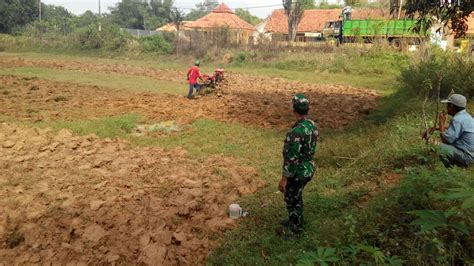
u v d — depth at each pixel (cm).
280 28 5475
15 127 1086
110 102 1507
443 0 904
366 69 2836
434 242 357
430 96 1321
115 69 2803
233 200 677
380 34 3288
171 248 525
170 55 3938
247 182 760
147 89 1905
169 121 1259
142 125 1207
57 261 499
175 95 1736
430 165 550
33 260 499
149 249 515
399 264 329
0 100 1446
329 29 4003
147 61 3788
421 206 438
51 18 6769
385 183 616
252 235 542
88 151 923
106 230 571
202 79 1688
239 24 5431
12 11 5847
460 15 903
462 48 2609
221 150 967
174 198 676
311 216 573
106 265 491
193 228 577
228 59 3572
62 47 4512
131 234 559
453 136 593
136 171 808
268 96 1745
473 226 380
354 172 721
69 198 673
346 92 1941
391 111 1323
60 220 593
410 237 405
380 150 753
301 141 489
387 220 443
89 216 607
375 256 325
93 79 2203
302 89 2020
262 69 3200
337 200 601
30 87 1736
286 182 500
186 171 812
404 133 804
